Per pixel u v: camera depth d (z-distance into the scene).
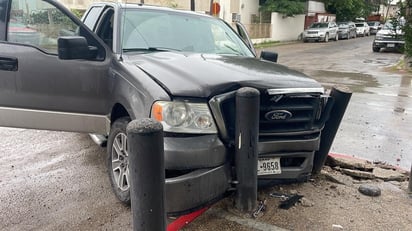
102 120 3.71
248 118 2.88
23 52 3.69
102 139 4.80
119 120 3.58
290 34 34.69
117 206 3.53
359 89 10.91
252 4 31.34
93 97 3.65
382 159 5.05
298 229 3.12
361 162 4.62
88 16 4.92
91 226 3.18
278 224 3.18
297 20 35.25
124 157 3.56
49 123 3.77
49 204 3.56
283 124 3.18
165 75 3.12
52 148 5.15
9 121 3.85
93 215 3.36
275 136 3.18
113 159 3.71
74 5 16.80
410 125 6.83
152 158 2.10
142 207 2.15
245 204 3.20
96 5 4.88
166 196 2.83
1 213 3.38
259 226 3.13
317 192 3.82
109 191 3.85
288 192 3.78
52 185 3.98
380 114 7.68
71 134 5.75
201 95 2.88
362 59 20.19
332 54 22.94
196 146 2.83
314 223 3.21
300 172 3.36
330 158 4.59
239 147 2.96
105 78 3.61
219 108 2.90
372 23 45.03
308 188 3.90
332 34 34.12
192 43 4.34
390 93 10.30
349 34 37.22
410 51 15.38
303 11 32.38
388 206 3.57
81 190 3.87
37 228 3.15
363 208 3.51
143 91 3.06
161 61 3.46
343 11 42.12
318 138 3.37
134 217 2.20
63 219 3.29
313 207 3.49
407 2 14.55
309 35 32.88
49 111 3.74
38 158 4.77
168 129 2.83
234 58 3.92
